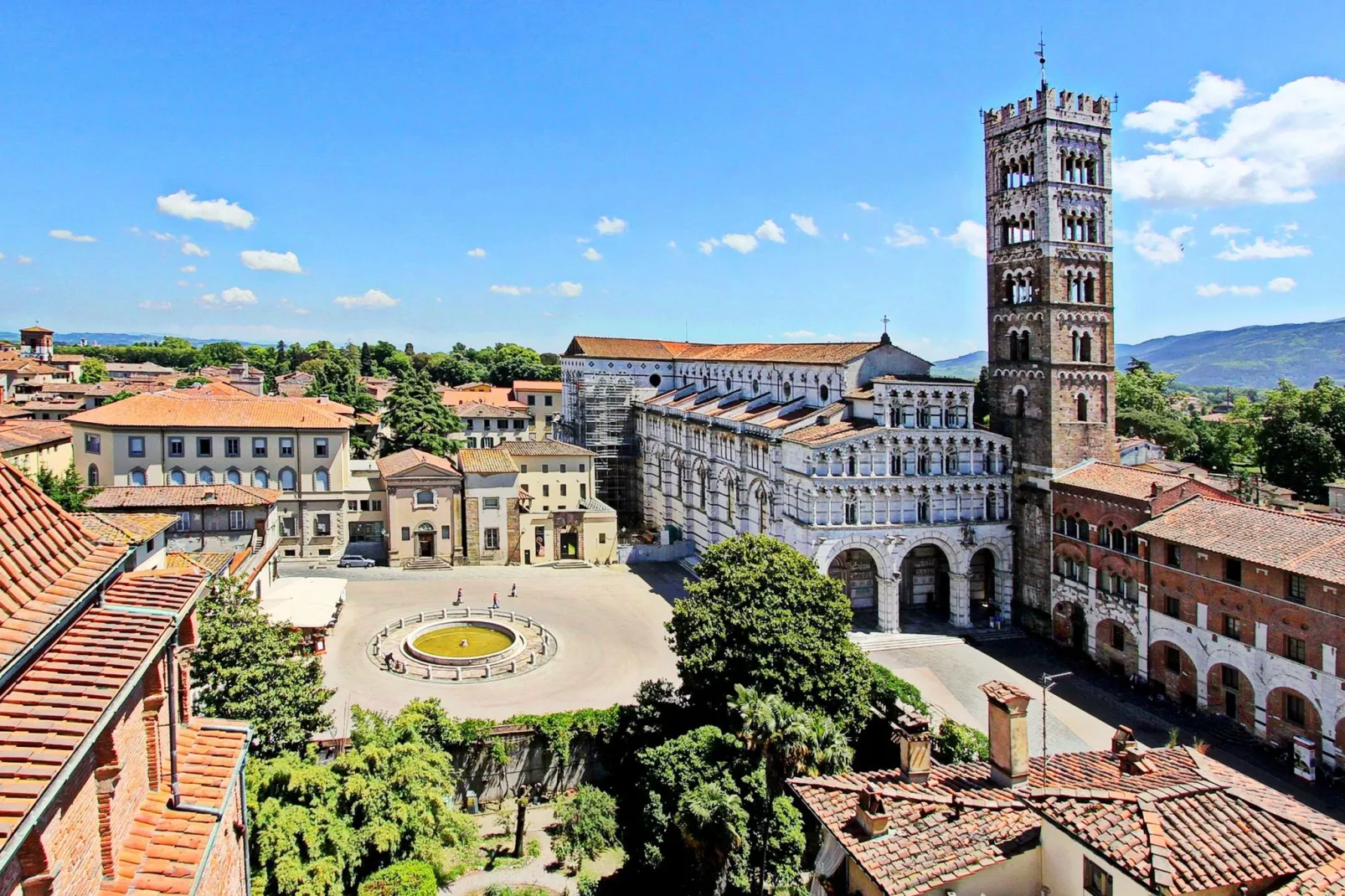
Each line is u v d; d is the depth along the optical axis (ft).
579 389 555.28
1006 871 100.22
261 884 154.40
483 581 398.01
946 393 335.26
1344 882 87.10
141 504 299.17
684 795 181.68
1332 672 215.51
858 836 107.04
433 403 577.02
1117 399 565.94
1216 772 114.52
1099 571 298.15
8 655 61.21
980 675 290.35
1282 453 433.48
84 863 63.98
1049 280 321.11
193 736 93.66
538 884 192.24
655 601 372.38
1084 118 324.80
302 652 259.80
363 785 175.32
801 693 213.46
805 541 323.37
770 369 428.97
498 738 227.81
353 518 440.86
